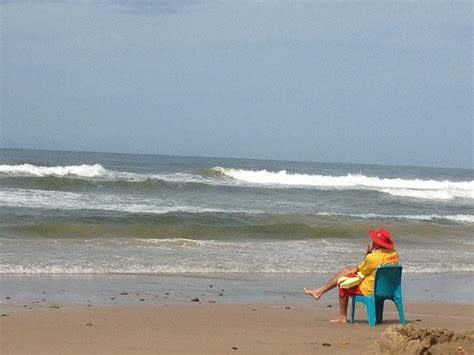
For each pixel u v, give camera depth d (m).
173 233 20.88
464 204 37.69
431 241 23.03
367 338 8.51
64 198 27.88
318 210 30.73
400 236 23.62
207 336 8.41
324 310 11.23
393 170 94.81
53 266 14.31
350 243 20.97
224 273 14.88
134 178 36.47
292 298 12.41
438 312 11.48
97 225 20.33
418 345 7.20
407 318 10.69
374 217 27.69
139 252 16.78
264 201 32.94
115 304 10.91
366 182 45.03
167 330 8.73
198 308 10.72
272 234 22.03
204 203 30.27
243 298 12.12
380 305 10.10
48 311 9.95
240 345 7.89
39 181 30.86
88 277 13.48
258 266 15.89
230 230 21.78
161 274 14.32
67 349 7.50
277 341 8.20
